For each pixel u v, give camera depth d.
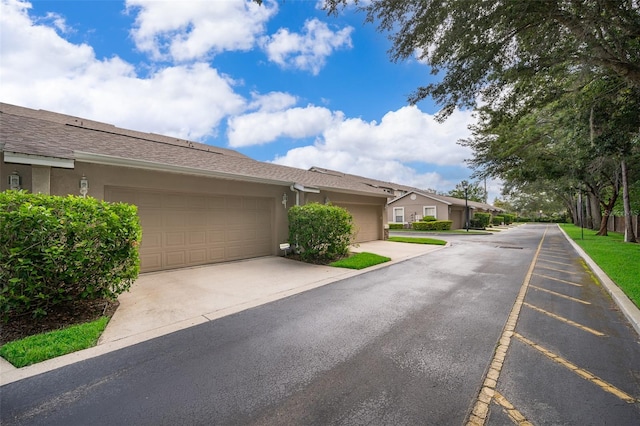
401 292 6.07
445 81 5.72
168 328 4.15
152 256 7.64
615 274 6.93
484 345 3.59
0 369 3.04
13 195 4.12
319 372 2.99
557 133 11.42
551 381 2.81
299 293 5.98
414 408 2.42
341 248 9.71
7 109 12.39
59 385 2.77
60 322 4.25
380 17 5.40
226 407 2.45
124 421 2.29
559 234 23.72
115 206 4.99
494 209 46.53
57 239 4.24
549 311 4.85
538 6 4.75
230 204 9.41
